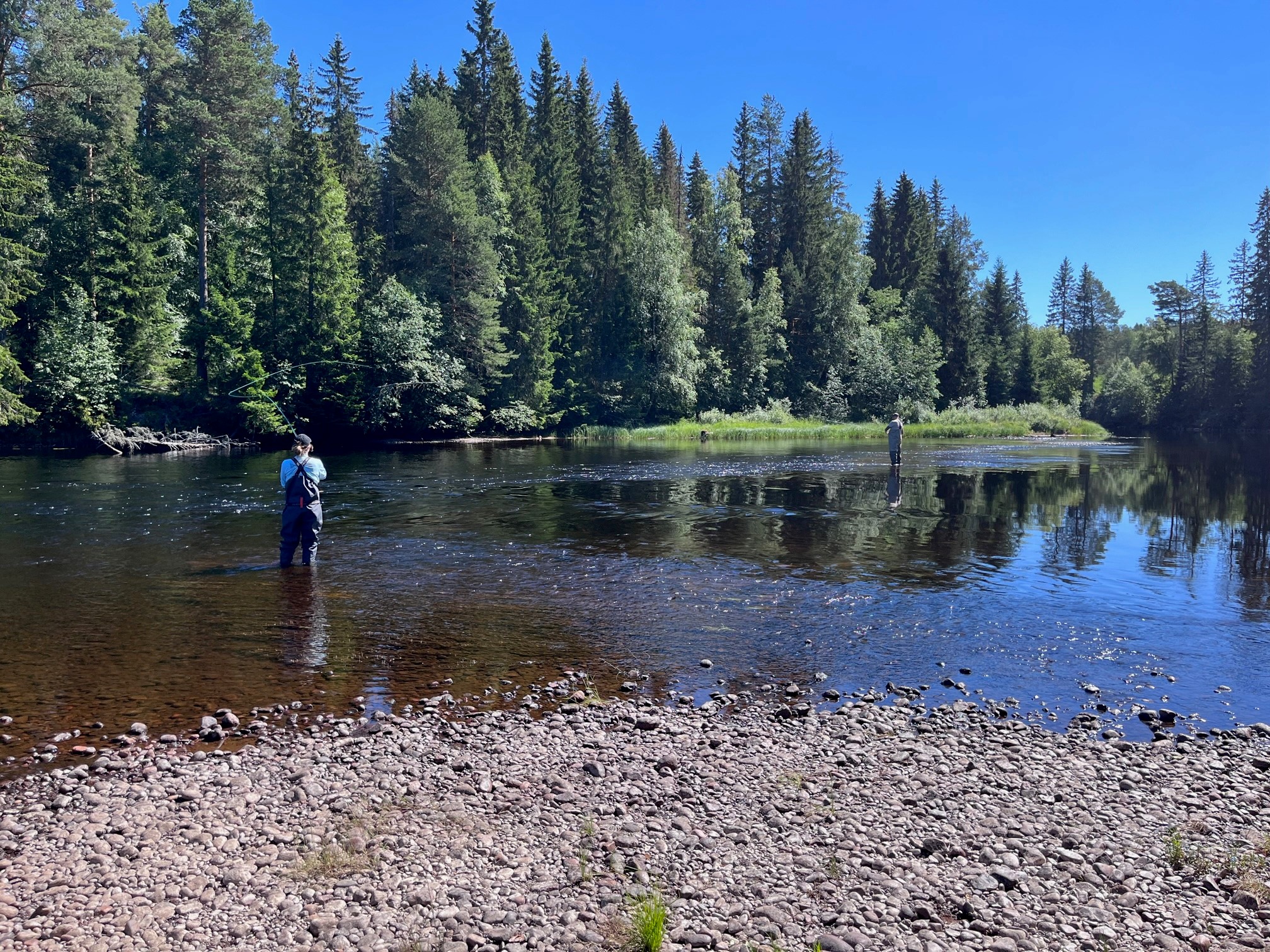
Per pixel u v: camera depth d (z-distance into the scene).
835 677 7.66
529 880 4.34
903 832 4.92
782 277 70.88
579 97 66.38
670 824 4.98
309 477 11.70
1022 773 5.73
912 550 13.52
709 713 6.77
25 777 5.46
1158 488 23.12
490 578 11.23
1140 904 4.22
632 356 57.56
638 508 17.91
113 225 38.94
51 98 42.91
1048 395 83.00
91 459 30.50
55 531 14.34
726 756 6.00
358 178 55.22
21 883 4.25
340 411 42.16
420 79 62.28
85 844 4.66
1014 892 4.31
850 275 70.12
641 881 4.35
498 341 48.84
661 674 7.69
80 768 5.58
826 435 57.47
